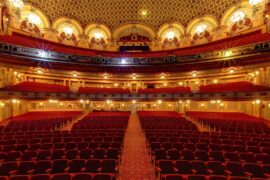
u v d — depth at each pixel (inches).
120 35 1311.5
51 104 977.5
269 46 773.3
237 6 1042.1
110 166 303.0
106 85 1157.1
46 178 247.3
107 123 692.7
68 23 1192.2
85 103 1045.8
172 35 1253.1
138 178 311.1
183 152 358.0
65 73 1055.6
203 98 853.8
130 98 921.5
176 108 1059.9
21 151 358.9
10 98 737.6
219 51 917.8
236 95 786.8
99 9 1219.9
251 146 402.0
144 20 1283.2
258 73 856.3
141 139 543.5
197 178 250.7
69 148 401.7
